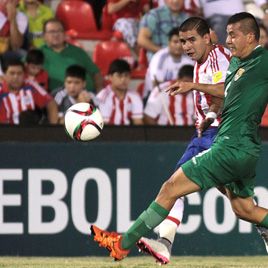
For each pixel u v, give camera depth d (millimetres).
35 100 38281
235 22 22891
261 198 34438
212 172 22781
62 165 34031
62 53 41344
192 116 38969
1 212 33750
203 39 26047
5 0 42031
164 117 38906
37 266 29047
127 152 34219
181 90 23766
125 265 29281
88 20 45125
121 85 38406
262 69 22578
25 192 33844
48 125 34188
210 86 23906
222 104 24891
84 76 38875
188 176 22953
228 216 34344
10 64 37688
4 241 33750
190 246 34156
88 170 34062
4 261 31375
